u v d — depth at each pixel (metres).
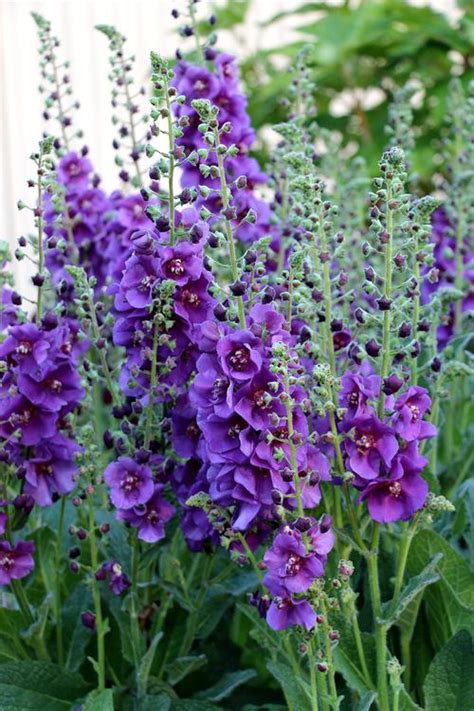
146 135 1.24
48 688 1.14
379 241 1.02
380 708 1.06
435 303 1.13
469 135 1.39
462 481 1.31
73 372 1.09
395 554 1.17
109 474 1.08
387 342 1.02
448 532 1.25
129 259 1.05
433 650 1.18
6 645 1.18
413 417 1.01
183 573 1.25
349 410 1.02
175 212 1.08
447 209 1.35
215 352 1.01
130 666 1.21
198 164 1.06
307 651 1.01
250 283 1.05
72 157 1.30
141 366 1.08
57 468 1.12
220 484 1.01
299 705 1.08
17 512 1.12
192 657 1.16
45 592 1.24
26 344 1.08
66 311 1.21
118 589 1.12
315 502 1.00
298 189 1.12
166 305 1.03
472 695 1.08
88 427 1.09
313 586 0.98
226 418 0.99
